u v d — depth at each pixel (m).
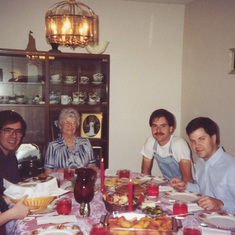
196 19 3.70
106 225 1.19
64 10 3.64
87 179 1.45
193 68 3.79
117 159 4.01
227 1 3.08
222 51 3.19
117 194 1.54
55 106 3.50
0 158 2.05
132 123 4.02
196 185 1.99
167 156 2.58
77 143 2.80
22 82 3.38
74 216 1.45
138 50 3.95
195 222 1.37
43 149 3.47
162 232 1.06
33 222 1.38
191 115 3.85
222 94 3.20
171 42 4.03
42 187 1.54
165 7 3.97
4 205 1.64
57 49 3.47
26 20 3.58
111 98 3.94
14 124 2.12
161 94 4.07
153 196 1.75
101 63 3.67
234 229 1.27
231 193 1.75
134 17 3.90
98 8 3.78
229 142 3.09
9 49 3.25
